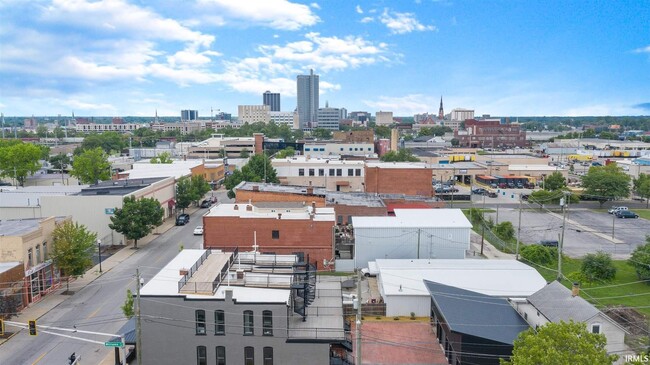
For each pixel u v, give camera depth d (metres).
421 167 92.75
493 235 68.88
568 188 110.12
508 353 31.39
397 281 45.00
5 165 109.69
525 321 35.12
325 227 54.47
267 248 54.62
